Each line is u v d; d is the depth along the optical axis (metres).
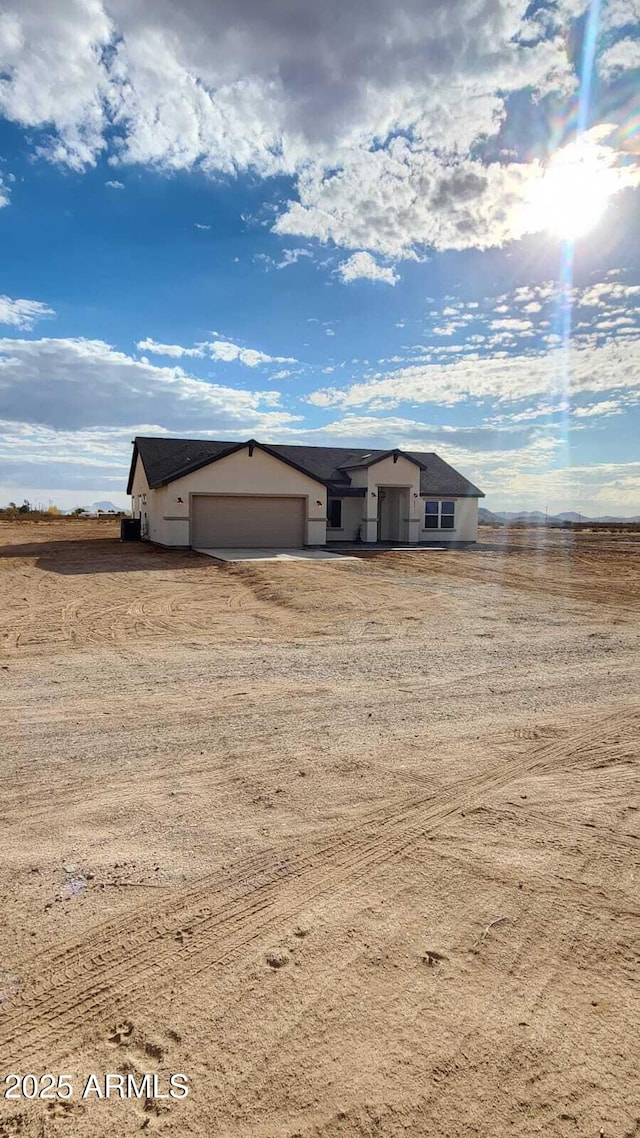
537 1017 2.55
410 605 13.70
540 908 3.28
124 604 13.45
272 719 6.18
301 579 17.17
